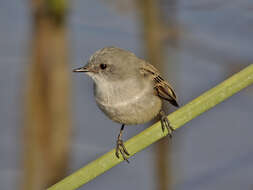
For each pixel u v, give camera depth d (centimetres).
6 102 1580
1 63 1642
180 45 1328
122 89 915
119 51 951
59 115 1251
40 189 1262
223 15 1495
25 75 1264
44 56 1220
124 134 1550
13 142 1509
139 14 1313
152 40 1308
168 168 1377
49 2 1175
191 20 1505
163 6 1303
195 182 1443
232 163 1498
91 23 1653
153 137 718
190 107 710
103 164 701
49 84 1233
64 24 1212
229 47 1417
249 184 1424
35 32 1213
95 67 941
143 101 919
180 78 1509
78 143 1525
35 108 1244
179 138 1449
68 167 1283
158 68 1315
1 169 1454
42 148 1254
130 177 1476
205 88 1512
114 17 1656
